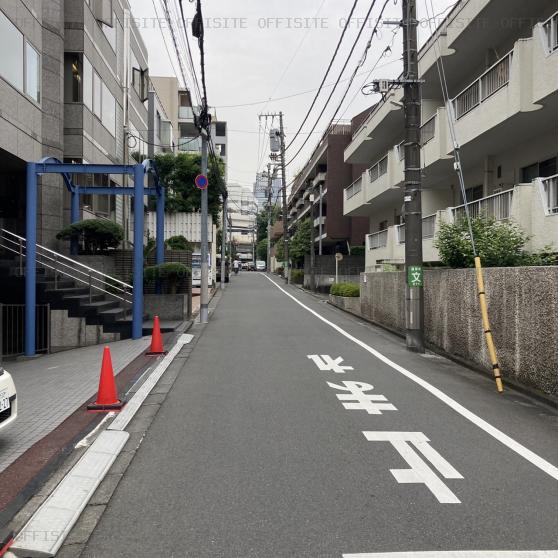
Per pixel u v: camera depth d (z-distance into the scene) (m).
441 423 6.30
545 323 7.41
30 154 14.52
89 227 15.22
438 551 3.45
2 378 5.39
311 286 33.75
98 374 9.12
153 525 3.82
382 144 25.53
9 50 13.16
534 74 11.04
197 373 9.05
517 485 4.52
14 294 12.79
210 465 4.94
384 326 15.59
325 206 48.44
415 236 11.73
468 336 10.02
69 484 4.43
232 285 39.12
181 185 30.67
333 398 7.41
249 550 3.47
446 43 15.54
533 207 10.73
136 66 25.08
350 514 3.97
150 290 17.31
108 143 20.09
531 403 7.32
